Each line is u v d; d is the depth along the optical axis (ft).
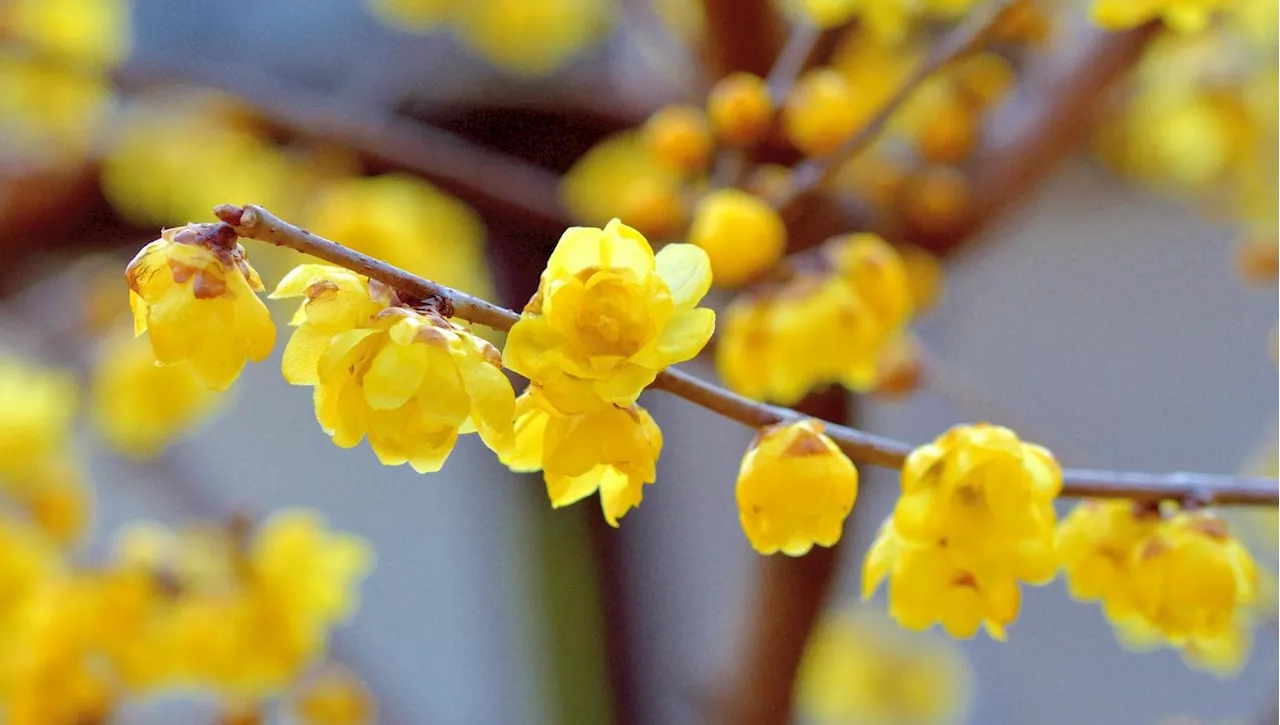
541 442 1.77
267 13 2.92
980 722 4.58
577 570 3.22
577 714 3.17
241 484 4.66
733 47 2.41
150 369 2.52
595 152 2.70
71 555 2.32
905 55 2.50
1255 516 2.71
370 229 2.27
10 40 2.37
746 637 2.90
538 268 2.83
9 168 2.84
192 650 2.17
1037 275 4.72
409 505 4.85
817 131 2.13
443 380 1.71
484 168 2.56
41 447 2.38
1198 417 4.64
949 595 1.82
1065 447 2.24
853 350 2.04
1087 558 1.88
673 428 4.43
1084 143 2.82
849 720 3.69
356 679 2.79
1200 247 4.63
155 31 2.86
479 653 4.64
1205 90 2.60
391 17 2.84
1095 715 4.53
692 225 2.16
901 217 2.35
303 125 2.48
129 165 2.85
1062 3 2.55
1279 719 2.85
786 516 1.78
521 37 2.84
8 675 2.19
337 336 1.72
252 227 1.72
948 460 1.80
